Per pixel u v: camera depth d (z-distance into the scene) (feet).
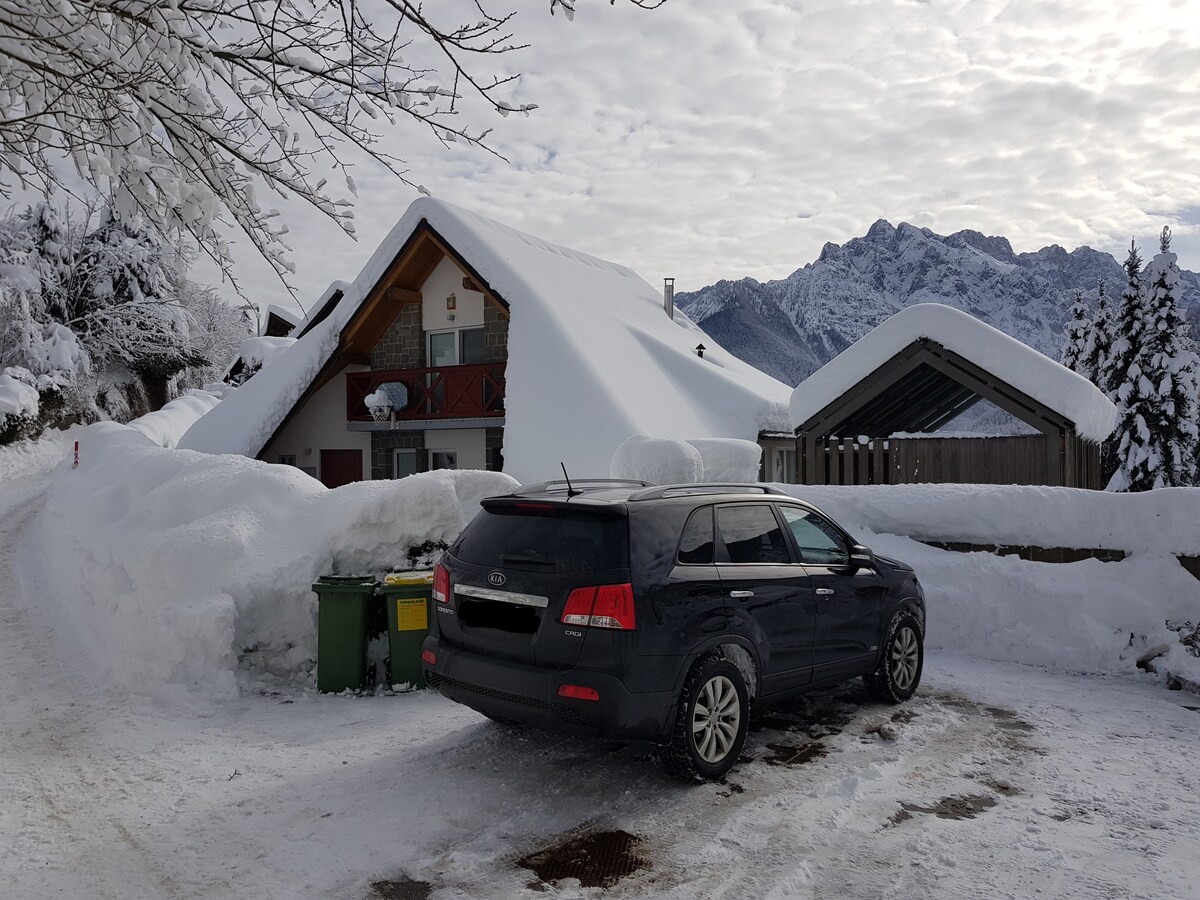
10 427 100.58
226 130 11.69
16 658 25.94
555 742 17.95
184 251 12.95
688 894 11.54
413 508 24.77
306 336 66.59
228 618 21.85
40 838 13.20
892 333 45.34
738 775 16.16
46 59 10.33
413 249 60.49
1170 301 116.88
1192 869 12.41
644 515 15.79
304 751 17.38
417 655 22.15
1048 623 25.85
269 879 11.94
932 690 22.65
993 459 44.27
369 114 11.85
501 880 11.93
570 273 76.48
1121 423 118.62
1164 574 25.54
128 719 19.42
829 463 47.44
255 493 27.25
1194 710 20.86
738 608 16.58
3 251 102.27
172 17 10.27
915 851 12.92
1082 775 16.28
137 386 141.90
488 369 61.36
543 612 14.92
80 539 36.47
